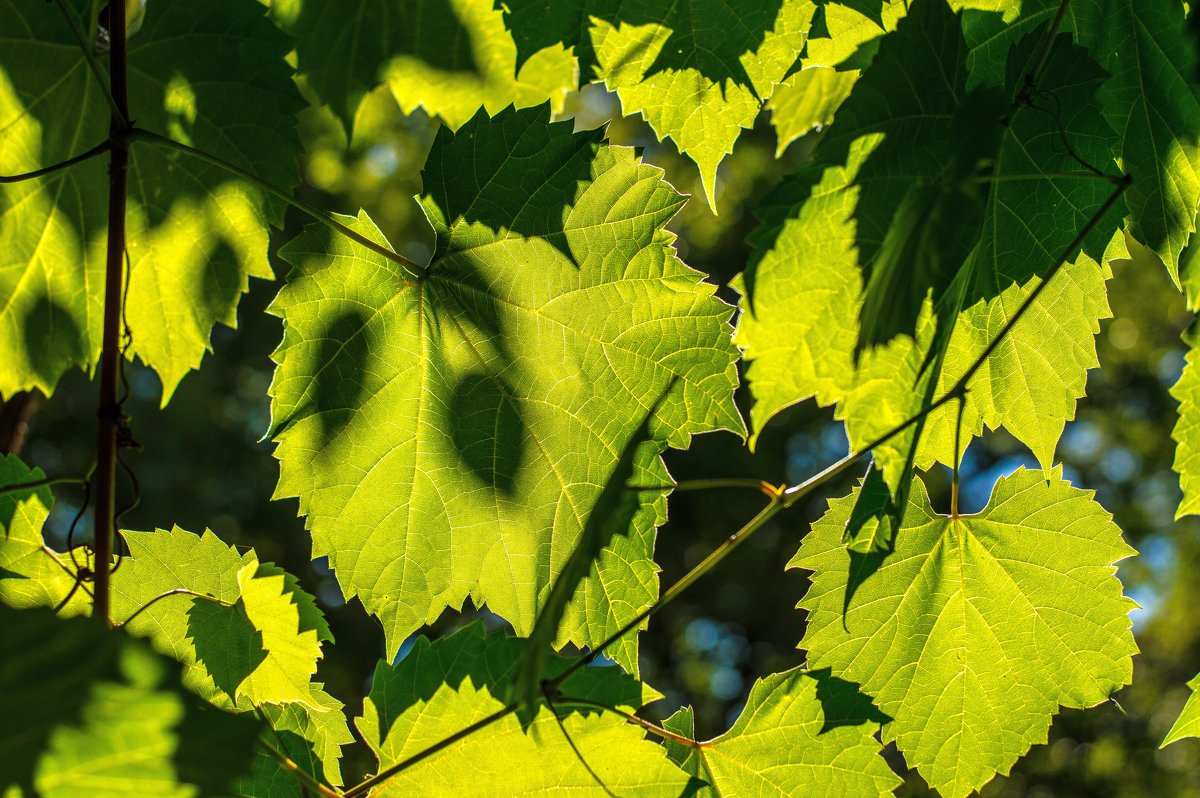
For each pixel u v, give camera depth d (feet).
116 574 3.46
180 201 3.61
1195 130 3.49
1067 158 3.46
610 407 3.50
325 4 3.77
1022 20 3.52
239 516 14.14
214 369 13.64
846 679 3.54
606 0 3.51
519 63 3.54
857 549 3.51
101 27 3.61
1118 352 17.99
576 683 3.40
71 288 3.63
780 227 3.41
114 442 3.36
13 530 3.43
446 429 3.52
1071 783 18.89
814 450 15.23
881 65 3.40
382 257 3.50
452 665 3.41
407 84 3.83
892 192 3.41
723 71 3.53
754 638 17.15
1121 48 3.50
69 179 3.61
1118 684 3.55
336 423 3.50
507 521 3.52
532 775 3.40
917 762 3.57
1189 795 18.66
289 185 3.61
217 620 3.47
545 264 3.50
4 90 3.58
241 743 3.11
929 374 3.43
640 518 3.48
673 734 3.45
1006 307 3.52
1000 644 3.56
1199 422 3.60
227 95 3.59
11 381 3.64
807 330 3.43
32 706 3.02
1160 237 3.51
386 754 3.40
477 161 3.49
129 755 3.10
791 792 3.47
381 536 3.51
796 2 3.51
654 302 3.49
